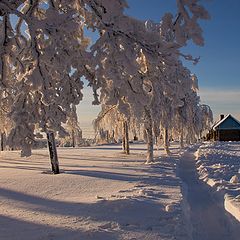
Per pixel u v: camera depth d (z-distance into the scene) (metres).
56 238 5.95
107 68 5.33
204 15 4.91
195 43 4.99
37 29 5.37
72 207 8.27
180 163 21.98
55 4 6.10
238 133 61.06
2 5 5.32
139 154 30.66
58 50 5.42
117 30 5.24
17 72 6.38
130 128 25.84
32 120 5.94
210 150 32.75
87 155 30.64
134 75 5.60
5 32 5.79
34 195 10.16
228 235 6.73
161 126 26.31
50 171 15.97
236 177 12.41
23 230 6.47
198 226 7.43
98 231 6.21
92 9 5.42
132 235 6.04
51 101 5.70
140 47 5.30
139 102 5.62
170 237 5.91
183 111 31.33
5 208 8.42
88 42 6.46
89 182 12.45
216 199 10.02
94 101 5.86
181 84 6.15
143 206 7.94
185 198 9.68
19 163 23.12
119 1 5.20
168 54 5.24
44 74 5.50
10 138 5.83
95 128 28.44
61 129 6.07
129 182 12.32
